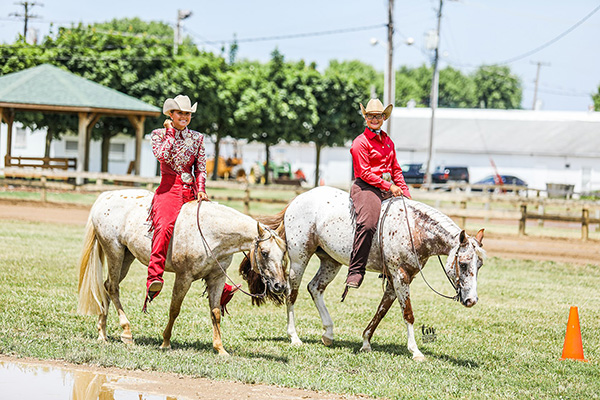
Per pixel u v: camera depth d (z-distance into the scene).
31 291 11.52
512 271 17.61
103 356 7.70
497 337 10.38
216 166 52.38
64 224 22.52
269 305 12.11
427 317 11.60
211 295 8.49
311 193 9.59
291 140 53.62
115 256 8.73
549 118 61.44
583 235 23.70
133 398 6.55
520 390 7.57
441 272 17.16
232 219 8.27
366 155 9.05
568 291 14.84
